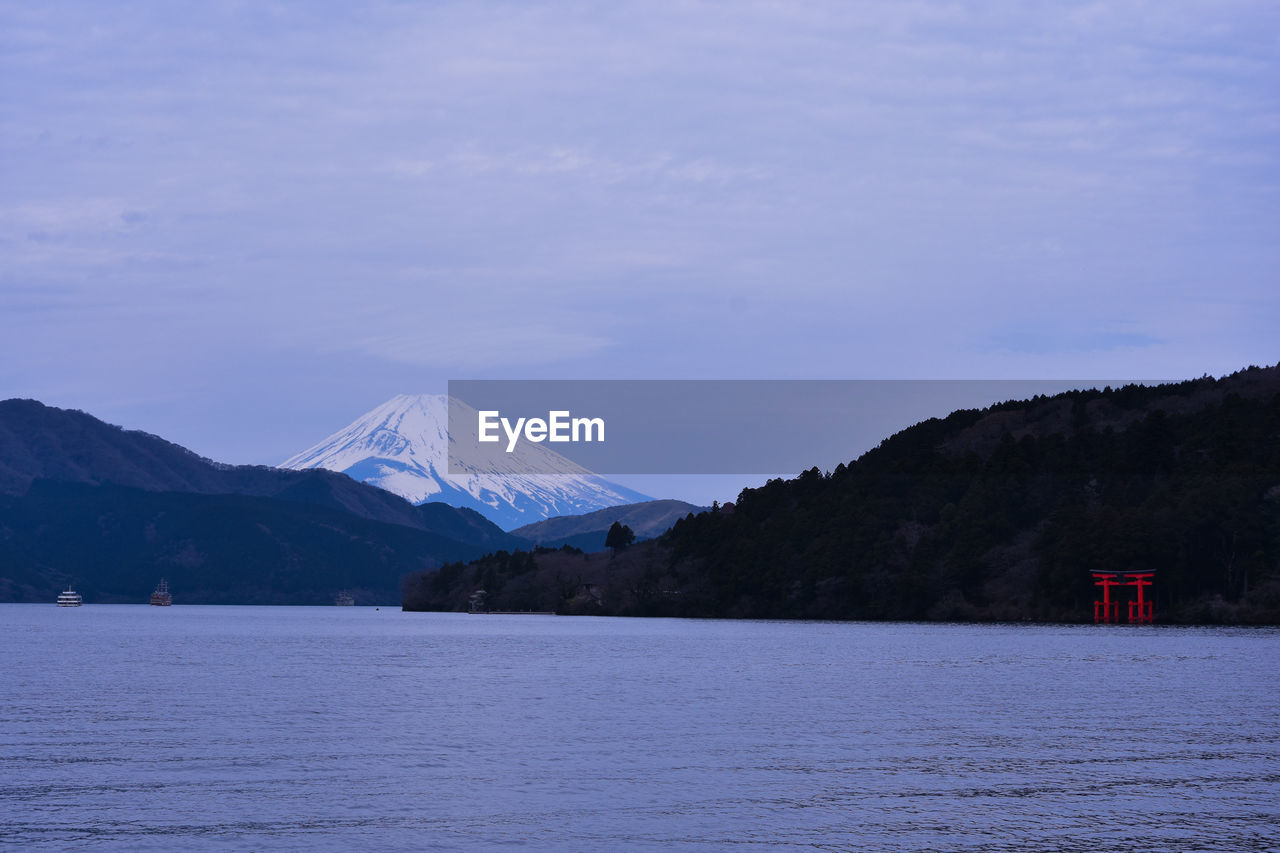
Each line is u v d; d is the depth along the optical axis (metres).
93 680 112.94
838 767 62.56
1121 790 56.94
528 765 62.75
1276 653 147.62
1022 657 142.88
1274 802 54.50
